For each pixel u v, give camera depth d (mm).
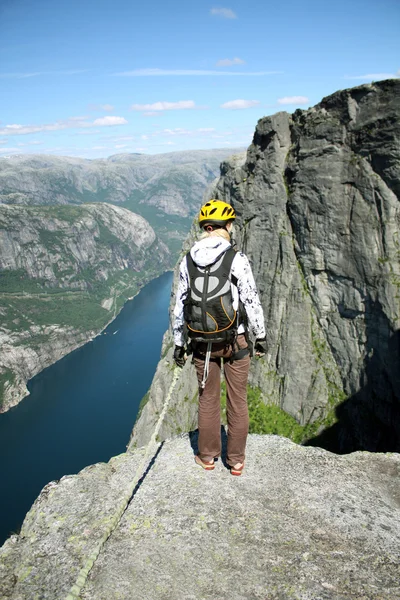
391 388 61406
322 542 4523
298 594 3904
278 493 5324
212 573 4160
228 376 5461
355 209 61875
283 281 72688
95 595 3961
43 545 4711
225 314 4918
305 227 68500
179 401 77312
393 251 59812
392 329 59781
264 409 75188
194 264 5043
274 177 71625
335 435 68312
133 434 99562
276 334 74750
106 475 5961
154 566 4262
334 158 62500
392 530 4719
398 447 59656
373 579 4055
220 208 5129
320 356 71125
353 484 5527
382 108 56375
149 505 5184
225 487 5449
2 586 4262
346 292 66000
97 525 4887
